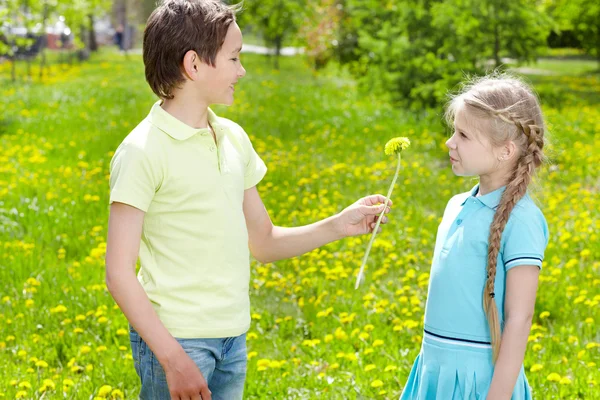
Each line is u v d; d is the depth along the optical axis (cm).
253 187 290
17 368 426
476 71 1298
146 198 242
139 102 1708
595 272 621
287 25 2444
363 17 1530
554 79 2475
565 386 399
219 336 250
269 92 1784
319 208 828
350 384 403
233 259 254
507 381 244
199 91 254
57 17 2403
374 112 1458
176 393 234
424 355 271
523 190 253
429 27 1352
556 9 2214
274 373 422
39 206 812
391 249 669
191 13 249
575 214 824
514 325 245
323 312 501
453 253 262
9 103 1641
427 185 939
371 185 939
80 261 656
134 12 4184
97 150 1148
